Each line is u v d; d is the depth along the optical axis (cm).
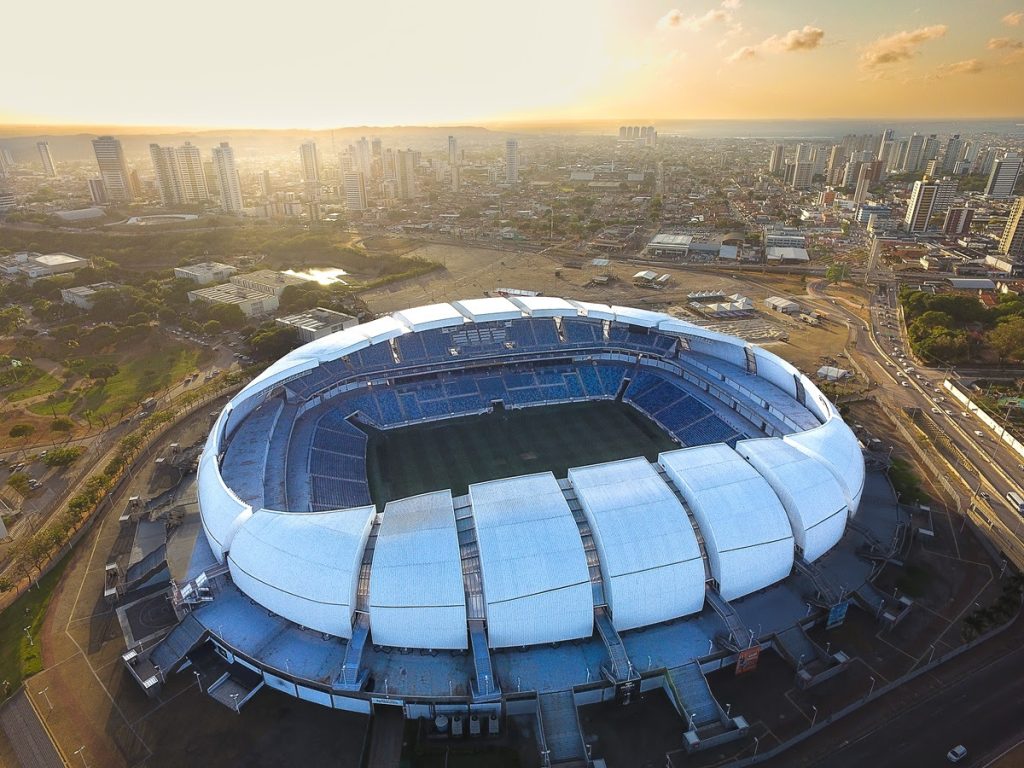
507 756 6619
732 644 7525
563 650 7619
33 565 9444
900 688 7388
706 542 8044
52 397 15775
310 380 14238
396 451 13088
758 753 6600
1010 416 14075
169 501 10775
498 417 14488
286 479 11162
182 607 8288
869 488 11012
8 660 7906
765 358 13838
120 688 7475
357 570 7519
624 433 13725
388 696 6956
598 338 16375
